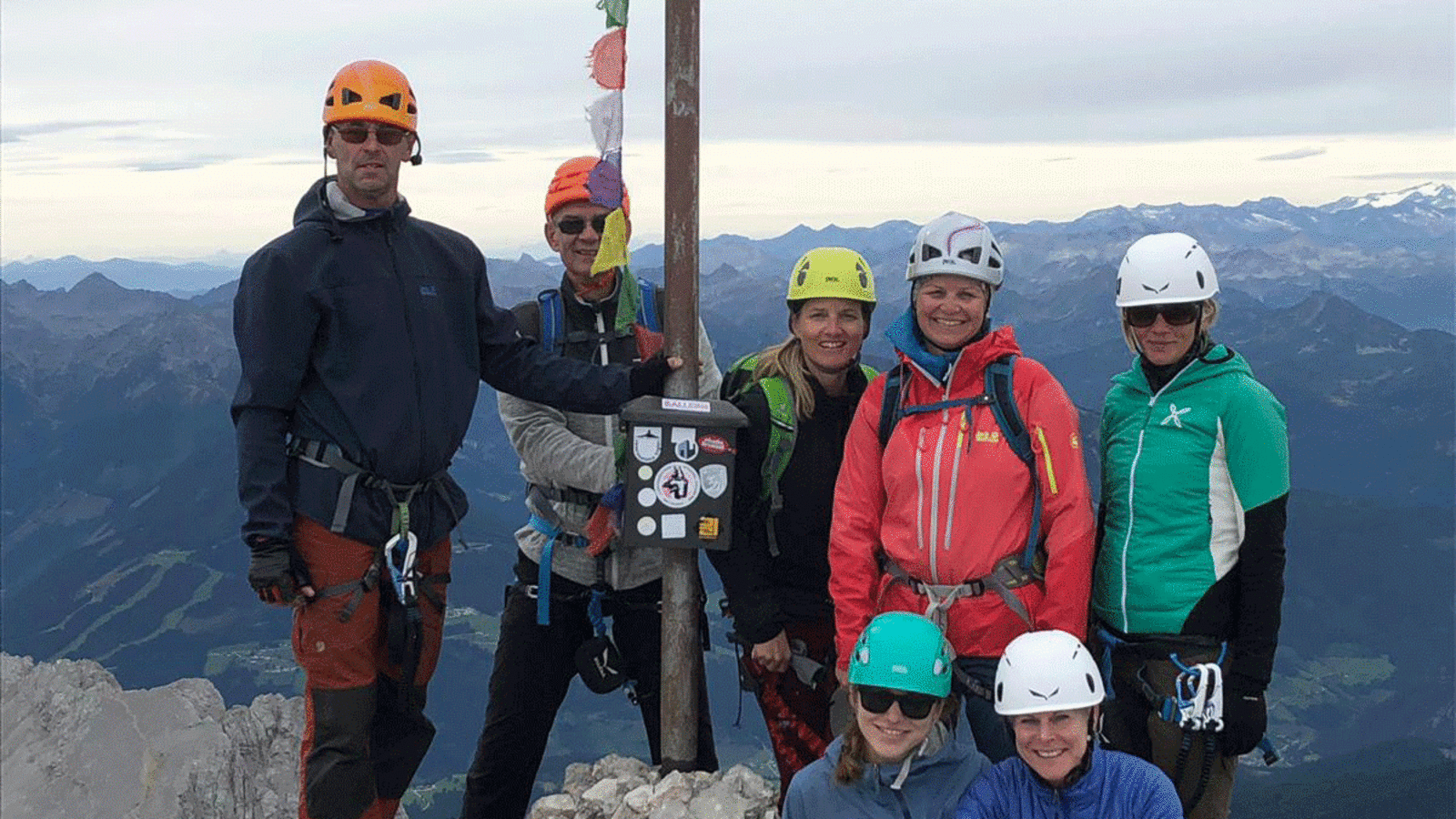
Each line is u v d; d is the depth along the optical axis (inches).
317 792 184.1
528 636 225.6
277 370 175.0
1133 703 176.7
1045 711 159.9
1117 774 163.3
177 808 274.5
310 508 179.2
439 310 187.5
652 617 230.4
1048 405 172.6
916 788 171.8
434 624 193.3
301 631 182.9
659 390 212.8
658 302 221.8
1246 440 165.5
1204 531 169.0
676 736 223.0
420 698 196.9
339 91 178.1
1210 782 172.7
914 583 179.8
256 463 173.8
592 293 219.9
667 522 205.8
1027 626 174.1
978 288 177.5
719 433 204.2
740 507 204.5
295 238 178.1
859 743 171.8
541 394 205.0
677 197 212.2
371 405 180.1
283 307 175.3
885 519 182.5
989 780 169.6
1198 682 165.5
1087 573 169.3
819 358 196.2
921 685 165.6
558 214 216.5
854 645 179.8
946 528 175.0
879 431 184.2
